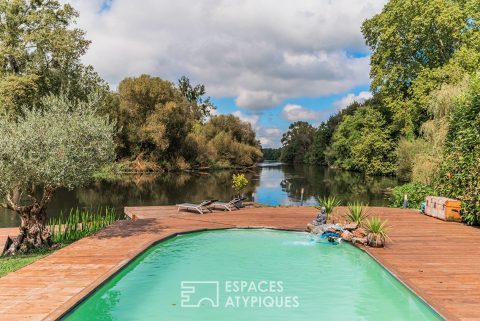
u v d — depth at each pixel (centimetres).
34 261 775
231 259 844
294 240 1009
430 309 541
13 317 495
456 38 2533
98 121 930
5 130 816
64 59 2580
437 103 1816
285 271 767
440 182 1418
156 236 983
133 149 4316
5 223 1408
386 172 3741
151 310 583
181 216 1316
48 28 2581
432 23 2575
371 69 3036
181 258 850
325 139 7244
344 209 1441
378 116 3841
